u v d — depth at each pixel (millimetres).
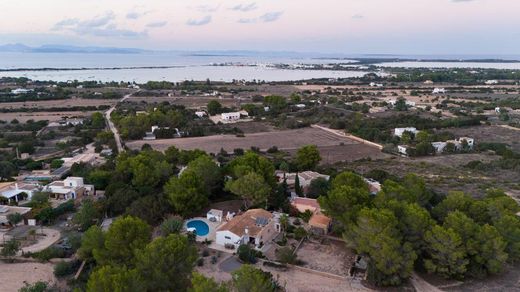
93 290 47156
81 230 84750
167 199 89250
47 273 68562
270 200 95688
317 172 121812
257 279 51719
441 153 162750
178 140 180375
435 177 126500
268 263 71438
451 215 71438
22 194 102062
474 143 174250
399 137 179875
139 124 190000
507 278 68500
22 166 131500
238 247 74938
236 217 84312
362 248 65875
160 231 81562
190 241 76500
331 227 85062
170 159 124812
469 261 67625
